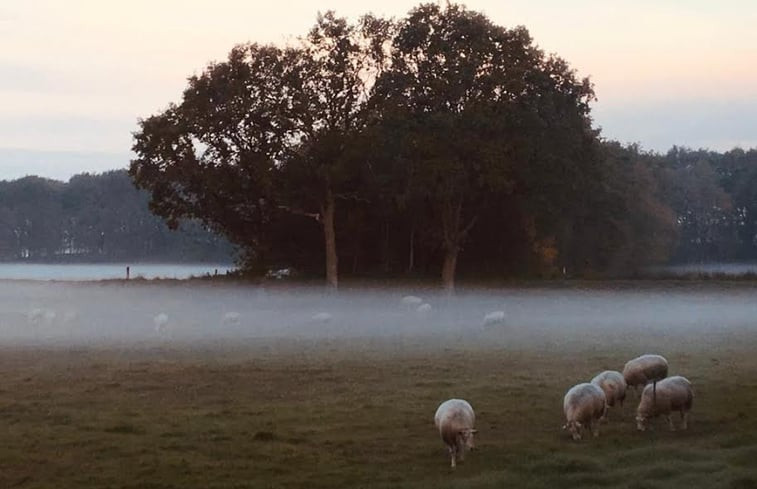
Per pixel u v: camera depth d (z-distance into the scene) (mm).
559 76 64125
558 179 61906
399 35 66312
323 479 16750
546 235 72938
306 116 64312
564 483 15914
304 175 65312
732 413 21625
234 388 26766
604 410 19891
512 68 62219
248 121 65375
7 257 158500
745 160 154750
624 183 93062
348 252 71312
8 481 16812
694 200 136500
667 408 20016
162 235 155875
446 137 61125
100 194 161875
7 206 160875
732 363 30797
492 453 18344
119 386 27328
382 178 62656
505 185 60500
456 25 64562
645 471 16406
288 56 66188
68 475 17188
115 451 18938
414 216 68750
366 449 18953
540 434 20000
